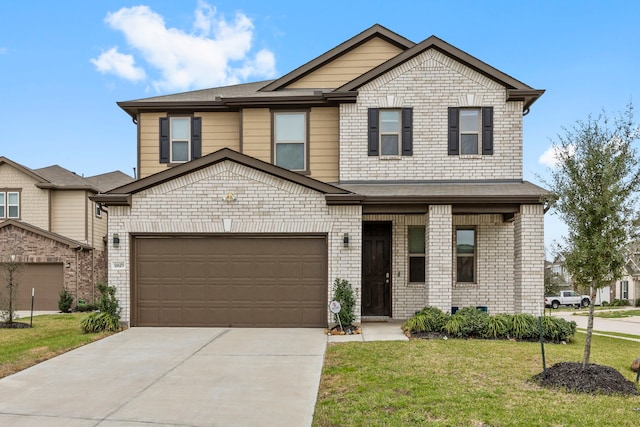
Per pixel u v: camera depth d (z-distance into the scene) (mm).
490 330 10266
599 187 6957
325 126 13805
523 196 11508
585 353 7074
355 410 5773
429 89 13234
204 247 11891
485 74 13133
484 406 5789
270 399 6441
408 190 12273
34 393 6793
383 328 11695
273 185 11742
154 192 11820
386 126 13406
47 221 22219
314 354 8906
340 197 11477
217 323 11781
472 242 13539
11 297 12992
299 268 11773
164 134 14492
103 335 10711
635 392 6371
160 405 6258
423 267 13500
